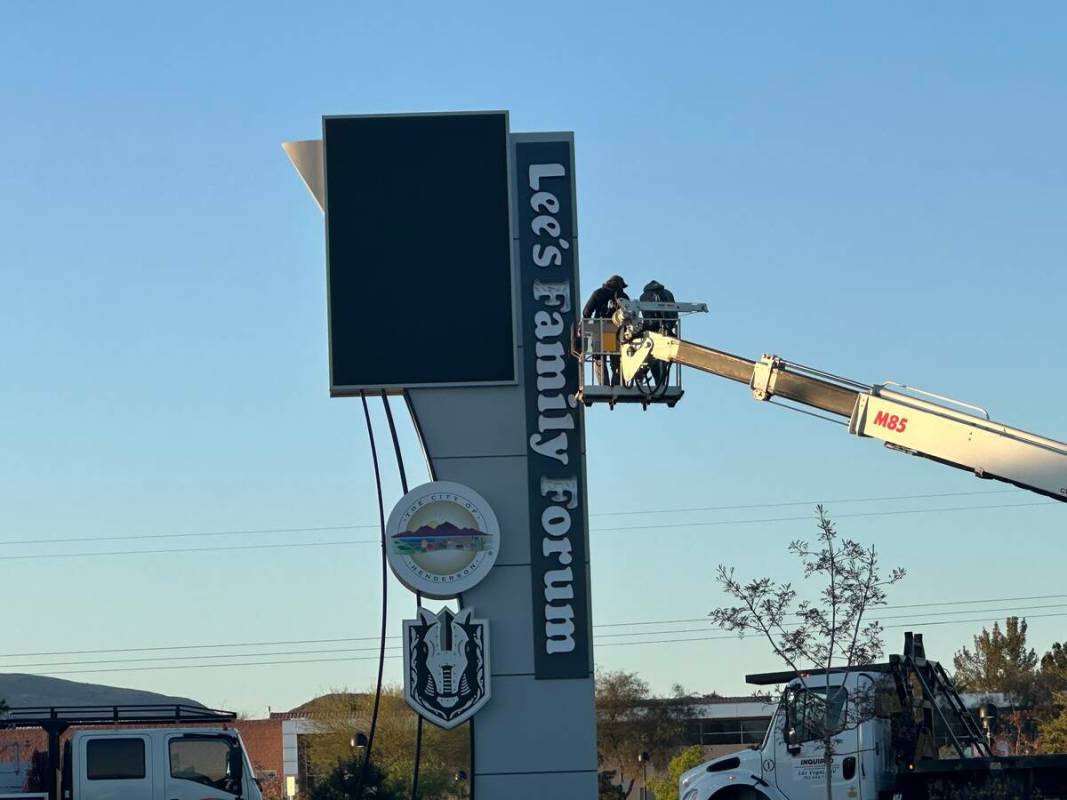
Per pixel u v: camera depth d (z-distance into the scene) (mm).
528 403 26750
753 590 24500
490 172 27516
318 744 68875
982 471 21484
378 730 68438
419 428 26750
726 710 86125
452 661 25875
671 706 86375
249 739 71062
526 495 26609
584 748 25750
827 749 23703
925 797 22984
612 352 26000
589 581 26219
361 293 27109
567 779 25656
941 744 24625
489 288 27188
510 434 26781
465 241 27312
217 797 23656
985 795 22609
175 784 23609
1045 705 57250
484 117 27672
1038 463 21156
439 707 25781
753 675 25234
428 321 27062
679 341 24891
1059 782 22297
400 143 27547
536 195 27453
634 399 25922
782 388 23516
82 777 23500
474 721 25828
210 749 23875
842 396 23047
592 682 25953
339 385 26766
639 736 85562
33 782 24172
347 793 48312
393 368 26875
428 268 27203
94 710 24188
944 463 21859
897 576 24531
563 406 26750
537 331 27000
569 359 26891
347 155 27500
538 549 26328
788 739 24391
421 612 26078
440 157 27531
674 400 25891
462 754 68875
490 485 26656
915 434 22047
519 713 25859
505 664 26047
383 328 27000
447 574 26172
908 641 25297
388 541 26312
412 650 25938
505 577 26312
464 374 26875
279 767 70375
